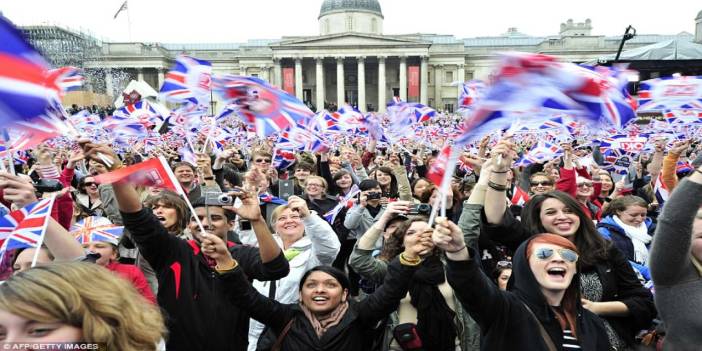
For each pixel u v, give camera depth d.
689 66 15.20
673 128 11.80
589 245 4.12
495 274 4.77
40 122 3.07
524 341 2.90
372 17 96.88
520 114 2.91
